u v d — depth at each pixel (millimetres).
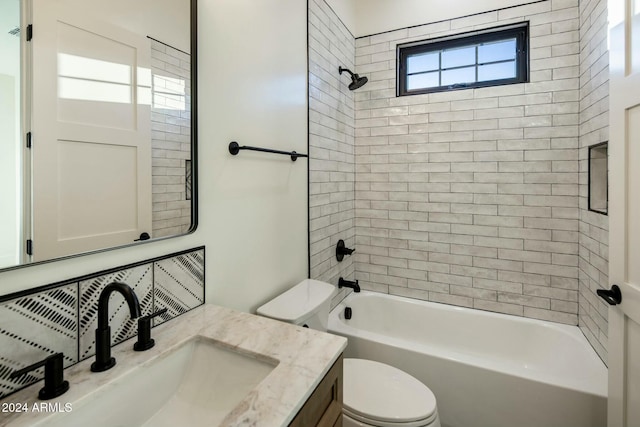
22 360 662
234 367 840
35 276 690
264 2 1453
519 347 2104
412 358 1733
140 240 917
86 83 775
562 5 2006
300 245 1806
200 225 1128
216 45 1183
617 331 1101
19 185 657
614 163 1100
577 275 2023
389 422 1170
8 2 635
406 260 2490
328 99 2111
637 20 961
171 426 767
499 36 2225
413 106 2416
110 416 686
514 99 2135
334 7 2189
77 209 762
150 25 934
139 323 817
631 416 1026
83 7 767
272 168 1534
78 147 760
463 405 1626
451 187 2330
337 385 841
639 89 948
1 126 626
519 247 2166
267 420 585
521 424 1507
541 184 2094
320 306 1442
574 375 1542
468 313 2250
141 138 913
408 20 2412
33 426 561
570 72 1995
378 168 2545
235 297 1306
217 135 1194
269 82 1495
